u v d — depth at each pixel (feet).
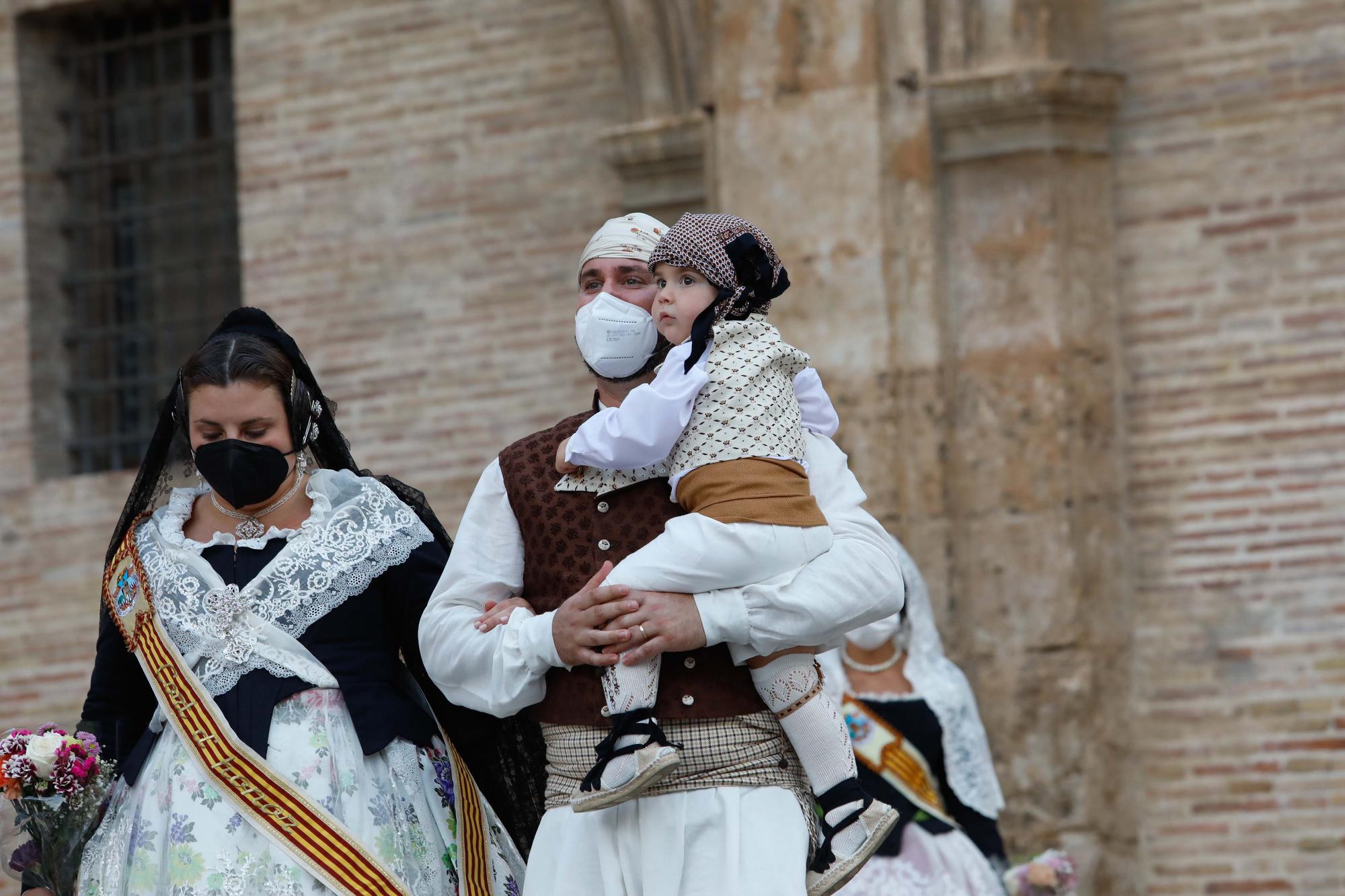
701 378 18.12
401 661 21.97
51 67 56.13
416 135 51.31
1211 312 43.55
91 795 20.79
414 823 20.71
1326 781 41.93
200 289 55.21
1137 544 43.98
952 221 43.98
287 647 20.65
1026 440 43.09
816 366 44.14
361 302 51.57
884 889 28.99
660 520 18.83
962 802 30.01
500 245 50.26
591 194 49.47
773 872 17.84
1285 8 43.29
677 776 18.15
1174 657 43.47
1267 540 42.83
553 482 19.27
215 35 55.57
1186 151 43.93
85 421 55.72
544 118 50.01
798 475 18.34
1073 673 42.60
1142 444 44.06
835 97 44.19
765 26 44.73
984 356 43.55
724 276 18.40
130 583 21.27
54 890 20.88
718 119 45.24
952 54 43.88
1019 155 43.42
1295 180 43.06
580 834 18.42
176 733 20.39
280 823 19.72
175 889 19.51
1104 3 44.68
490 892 21.18
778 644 17.94
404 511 21.76
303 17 52.70
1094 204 44.09
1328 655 42.14
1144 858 43.27
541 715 18.94
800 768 18.92
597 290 19.85
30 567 54.13
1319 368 42.60
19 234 55.36
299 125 52.60
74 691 53.21
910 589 30.58
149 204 55.93
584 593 18.02
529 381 49.73
